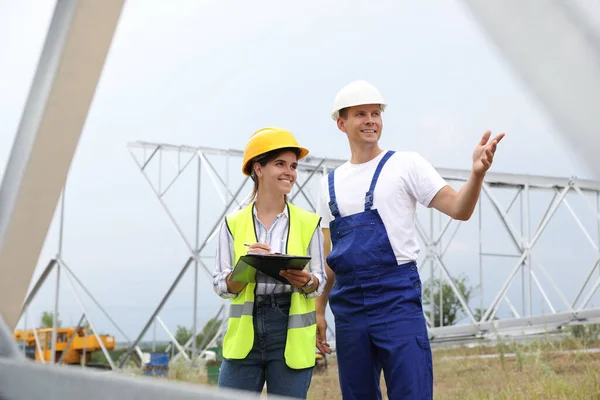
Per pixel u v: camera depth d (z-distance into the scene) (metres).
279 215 3.06
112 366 11.34
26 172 2.37
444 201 2.94
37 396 1.87
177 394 1.32
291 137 3.02
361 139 3.18
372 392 3.12
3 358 2.13
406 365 2.96
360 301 3.06
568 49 0.98
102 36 2.20
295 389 2.90
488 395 6.02
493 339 11.03
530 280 11.77
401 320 2.99
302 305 2.93
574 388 5.45
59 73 2.22
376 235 3.05
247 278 2.82
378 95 3.19
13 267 2.51
